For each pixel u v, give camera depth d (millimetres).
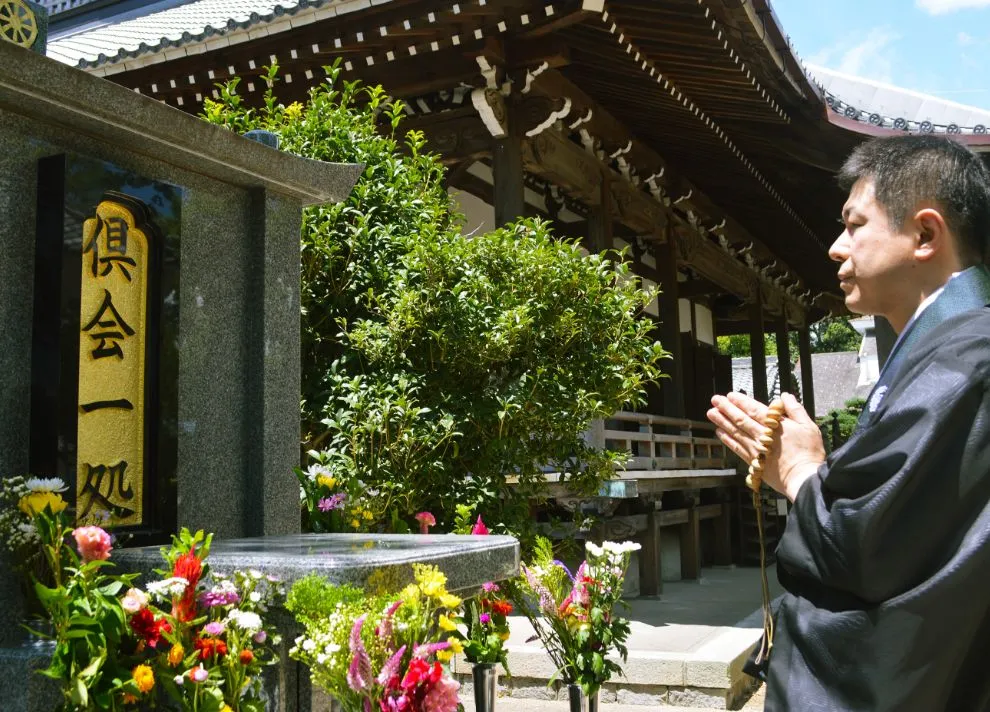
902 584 1170
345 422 4688
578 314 5246
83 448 2945
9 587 2695
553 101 8195
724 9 7070
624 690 5875
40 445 2805
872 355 38656
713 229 14016
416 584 2566
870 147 1502
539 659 5961
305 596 2336
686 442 11125
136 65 8148
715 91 9078
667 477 9812
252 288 3762
